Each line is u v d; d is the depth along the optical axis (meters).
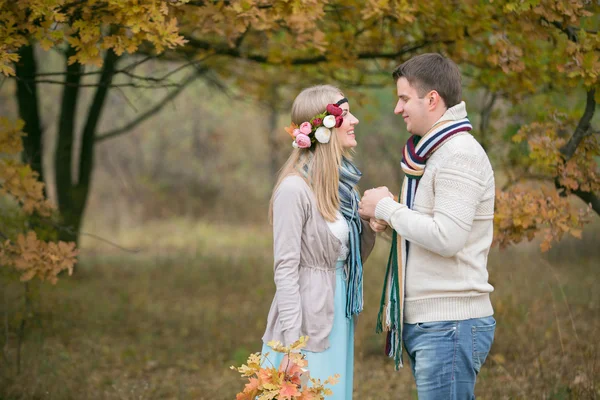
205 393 6.77
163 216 28.28
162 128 29.56
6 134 6.05
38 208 6.26
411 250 3.85
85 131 12.75
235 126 30.69
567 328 7.58
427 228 3.58
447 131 3.70
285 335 3.84
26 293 6.95
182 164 30.39
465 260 3.71
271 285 12.95
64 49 10.40
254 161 31.17
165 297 11.87
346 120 4.07
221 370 7.63
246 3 5.36
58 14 4.75
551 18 5.30
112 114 25.14
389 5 6.30
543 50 6.75
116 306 10.77
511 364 6.70
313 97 4.09
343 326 4.06
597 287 9.39
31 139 10.98
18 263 5.66
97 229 24.67
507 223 5.34
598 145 5.64
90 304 10.68
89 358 7.72
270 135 27.95
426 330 3.74
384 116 19.25
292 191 3.92
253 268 14.74
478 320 3.74
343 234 4.04
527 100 7.61
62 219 6.93
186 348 8.49
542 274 9.91
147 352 8.26
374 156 22.12
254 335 9.19
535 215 5.25
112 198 29.06
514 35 6.16
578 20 5.36
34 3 4.72
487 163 3.75
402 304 3.80
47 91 17.78
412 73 3.79
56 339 8.44
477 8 6.14
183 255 16.72
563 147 5.64
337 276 4.08
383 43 7.70
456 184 3.58
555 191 5.37
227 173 30.48
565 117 5.89
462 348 3.70
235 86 11.46
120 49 5.02
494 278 9.27
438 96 3.76
